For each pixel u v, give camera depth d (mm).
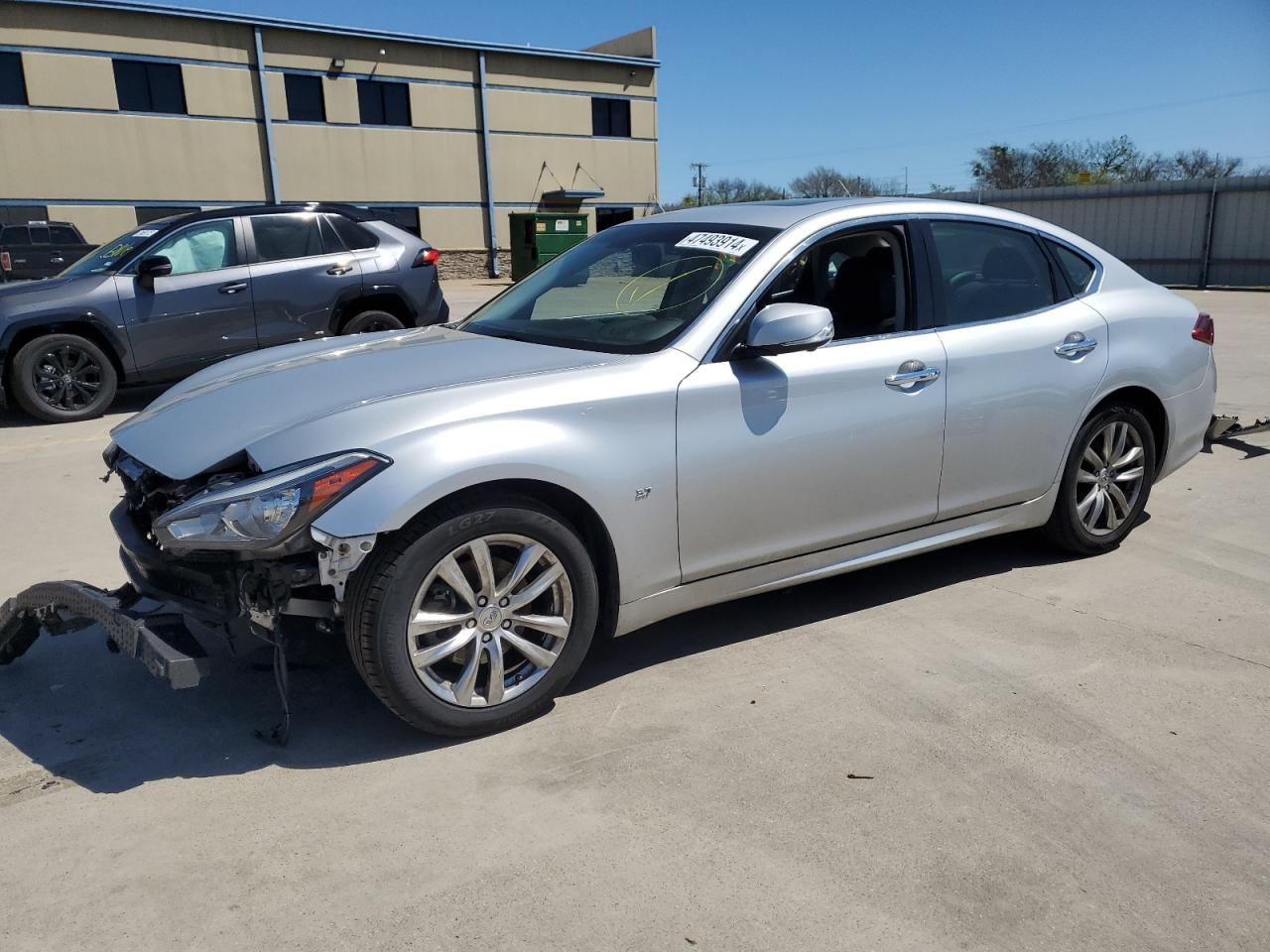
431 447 2844
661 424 3223
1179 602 4121
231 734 3148
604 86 38562
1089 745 3031
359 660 2893
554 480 3004
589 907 2338
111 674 3574
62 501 5781
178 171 30797
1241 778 2855
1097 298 4430
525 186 37594
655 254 3906
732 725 3160
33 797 2801
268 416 3070
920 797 2764
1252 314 16781
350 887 2418
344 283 9102
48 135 28734
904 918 2299
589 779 2861
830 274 3758
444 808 2732
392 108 34375
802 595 4242
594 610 3215
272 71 31812
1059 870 2467
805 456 3518
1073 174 60281
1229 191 25516
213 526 2770
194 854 2545
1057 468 4293
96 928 2279
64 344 8078
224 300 8570
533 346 3531
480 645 3020
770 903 2350
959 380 3875
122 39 29312
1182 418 4715
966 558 4664
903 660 3602
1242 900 2359
